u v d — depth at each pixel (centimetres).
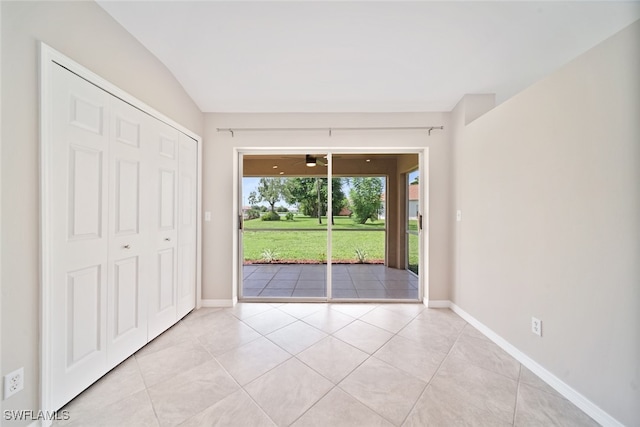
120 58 162
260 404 134
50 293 121
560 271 145
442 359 176
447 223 274
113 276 161
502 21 152
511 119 183
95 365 148
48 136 119
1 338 105
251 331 218
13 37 106
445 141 273
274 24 157
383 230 332
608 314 121
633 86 111
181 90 231
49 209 120
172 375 158
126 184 171
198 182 265
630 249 113
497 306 198
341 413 128
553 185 150
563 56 185
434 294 276
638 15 141
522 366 169
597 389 125
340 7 143
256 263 321
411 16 149
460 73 208
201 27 161
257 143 278
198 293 268
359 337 208
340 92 238
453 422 123
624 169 114
